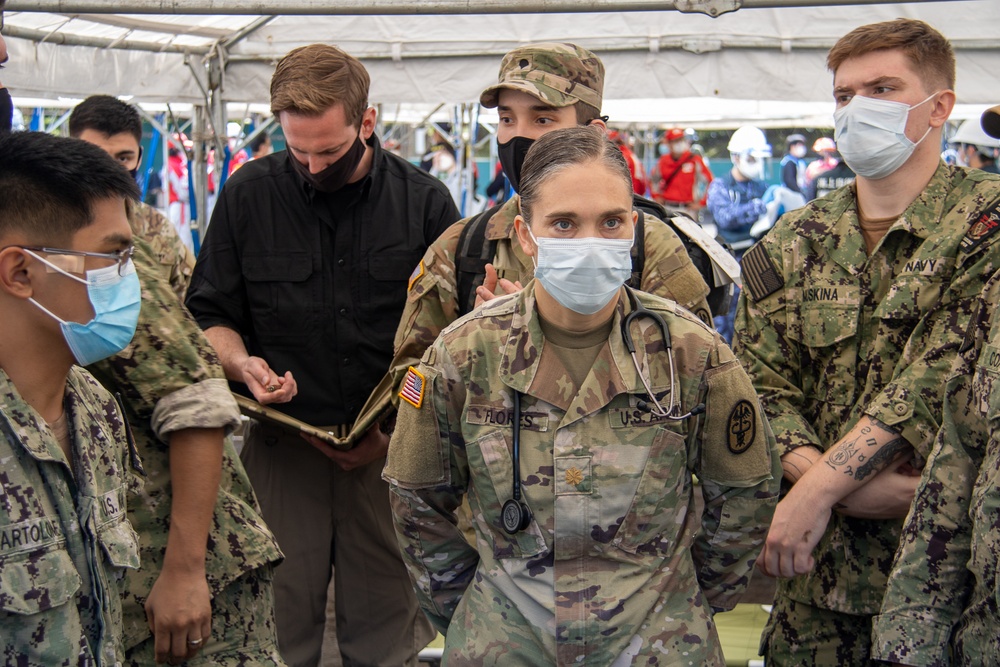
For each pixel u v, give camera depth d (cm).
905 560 233
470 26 638
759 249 312
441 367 226
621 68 632
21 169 194
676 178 1207
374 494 356
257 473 357
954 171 292
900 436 271
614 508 218
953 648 225
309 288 349
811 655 303
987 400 214
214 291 352
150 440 255
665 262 274
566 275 210
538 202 215
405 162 366
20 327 197
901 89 285
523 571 221
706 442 227
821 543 299
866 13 595
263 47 652
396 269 351
